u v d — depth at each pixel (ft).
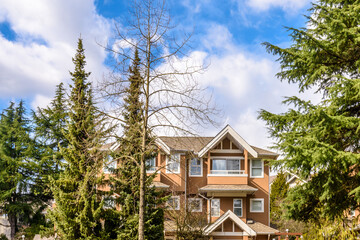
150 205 67.00
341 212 46.37
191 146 107.34
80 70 69.26
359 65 43.78
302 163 40.73
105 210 65.87
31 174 122.21
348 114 46.44
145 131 46.19
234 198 105.09
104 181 66.80
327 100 46.68
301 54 46.60
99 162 47.57
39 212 122.11
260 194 106.63
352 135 44.96
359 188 39.96
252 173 107.65
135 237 62.18
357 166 45.24
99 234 65.92
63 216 62.34
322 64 46.75
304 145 40.16
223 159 107.65
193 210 103.45
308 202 49.78
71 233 61.82
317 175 46.85
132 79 46.21
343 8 44.37
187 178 105.81
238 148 108.27
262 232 96.48
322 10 47.21
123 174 64.75
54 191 64.59
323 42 46.62
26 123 129.90
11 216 120.06
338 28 41.75
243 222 94.32
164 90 45.52
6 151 121.19
